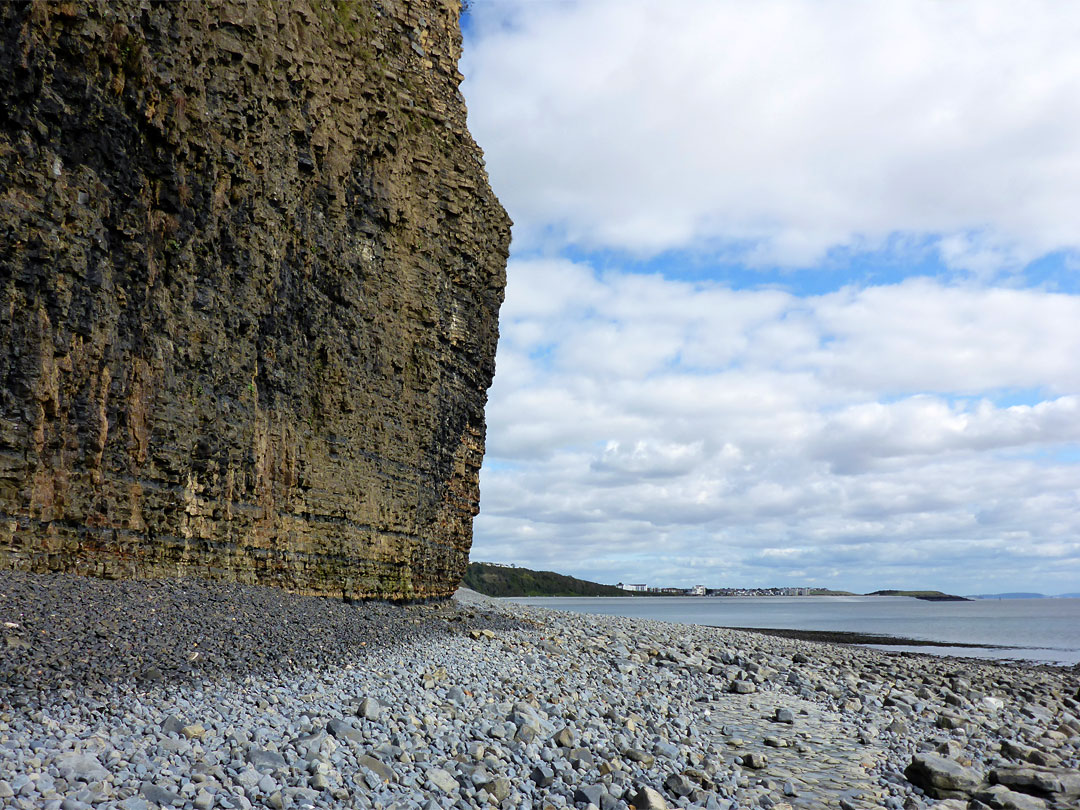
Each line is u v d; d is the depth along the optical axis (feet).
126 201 57.72
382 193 91.71
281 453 74.33
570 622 101.24
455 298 106.73
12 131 49.67
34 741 26.53
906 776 38.75
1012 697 70.13
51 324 51.37
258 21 71.61
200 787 25.30
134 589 52.06
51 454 51.42
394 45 98.89
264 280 72.23
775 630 223.51
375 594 88.79
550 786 32.48
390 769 30.22
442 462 106.22
